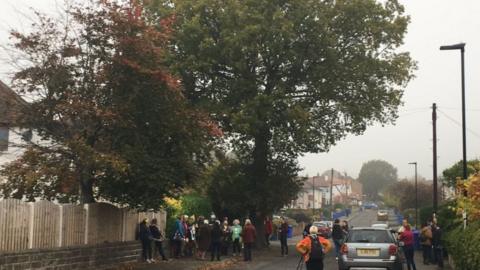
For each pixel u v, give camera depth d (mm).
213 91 32156
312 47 31812
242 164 34781
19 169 16484
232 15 30266
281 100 30656
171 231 25375
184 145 18703
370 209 161125
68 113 16797
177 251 25188
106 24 17422
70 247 16797
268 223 36000
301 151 34719
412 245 20766
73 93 17344
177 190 20000
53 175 16469
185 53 31312
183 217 26156
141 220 23297
